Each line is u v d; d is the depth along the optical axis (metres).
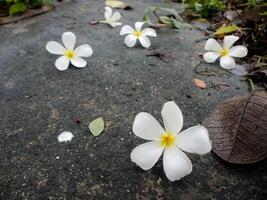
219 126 0.22
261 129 0.20
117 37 0.39
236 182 0.20
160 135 0.19
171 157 0.18
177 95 0.28
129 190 0.19
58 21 0.44
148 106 0.26
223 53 0.32
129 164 0.21
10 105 0.27
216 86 0.29
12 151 0.22
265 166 0.21
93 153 0.22
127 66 0.32
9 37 0.39
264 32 0.36
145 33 0.36
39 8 0.47
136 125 0.19
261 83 0.30
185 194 0.19
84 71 0.31
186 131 0.19
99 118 0.24
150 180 0.20
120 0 0.54
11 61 0.33
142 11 0.49
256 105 0.21
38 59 0.34
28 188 0.19
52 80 0.30
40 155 0.22
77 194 0.19
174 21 0.42
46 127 0.24
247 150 0.20
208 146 0.18
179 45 0.38
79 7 0.50
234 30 0.38
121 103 0.27
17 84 0.30
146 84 0.29
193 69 0.32
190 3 0.50
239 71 0.32
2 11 0.46
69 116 0.25
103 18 0.45
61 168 0.21
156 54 0.35
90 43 0.37
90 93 0.28
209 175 0.20
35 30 0.41
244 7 0.46
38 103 0.27
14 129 0.24
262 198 0.19
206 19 0.46
